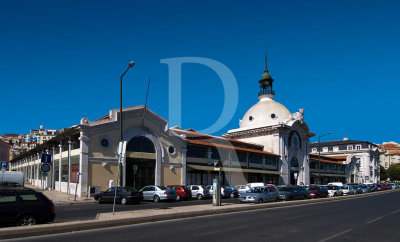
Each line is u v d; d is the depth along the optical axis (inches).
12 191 458.9
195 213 645.3
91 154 1169.4
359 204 1040.8
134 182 1267.2
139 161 1300.4
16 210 443.5
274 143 2194.9
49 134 5487.2
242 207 774.5
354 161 3307.1
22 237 395.9
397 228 514.3
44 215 464.8
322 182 2792.8
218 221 568.1
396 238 428.5
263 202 1015.0
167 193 1021.8
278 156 2151.8
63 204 944.9
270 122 2336.4
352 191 1882.4
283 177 2151.8
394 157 5369.1
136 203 978.7
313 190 1409.9
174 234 428.5
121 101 992.9
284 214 703.1
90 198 1093.8
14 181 1015.6
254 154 1947.6
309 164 2484.0
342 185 1927.9
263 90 2657.5
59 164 1411.2
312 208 871.1
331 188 1654.8
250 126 2373.3
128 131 1270.9
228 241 386.9
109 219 503.2
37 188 1660.9
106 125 1216.2
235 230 468.8
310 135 2509.8
